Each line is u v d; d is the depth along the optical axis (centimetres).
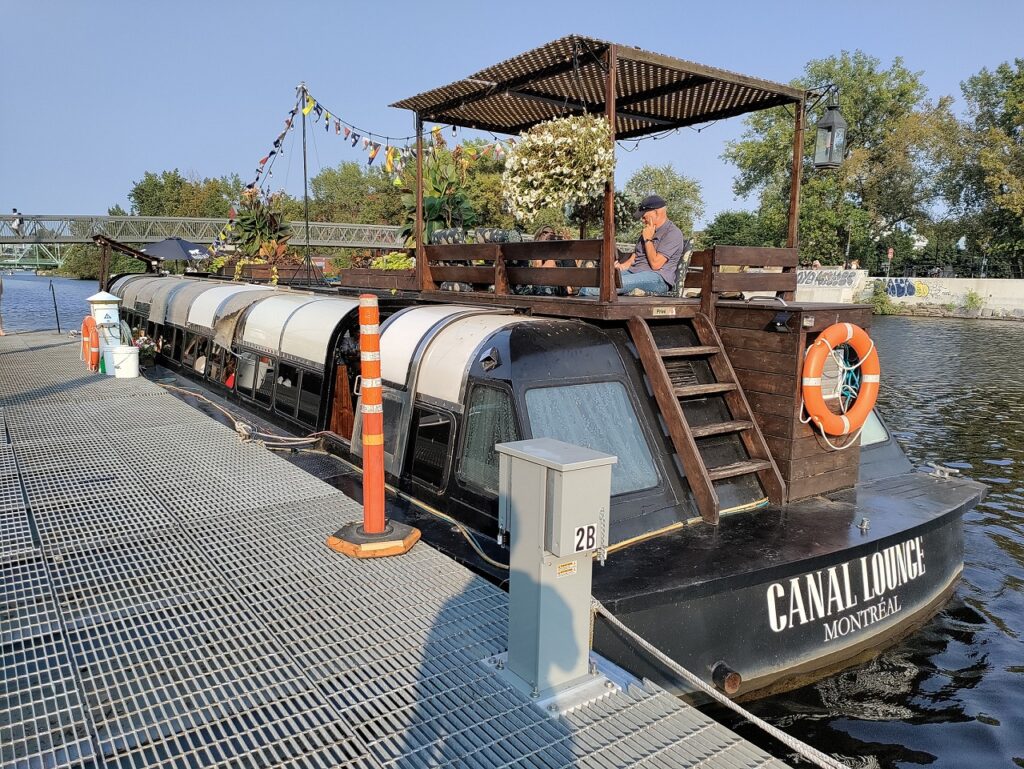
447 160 1073
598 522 275
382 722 262
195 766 236
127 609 345
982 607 564
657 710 276
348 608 348
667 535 442
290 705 271
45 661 298
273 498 503
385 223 6344
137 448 626
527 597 284
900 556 473
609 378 489
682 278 729
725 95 683
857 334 496
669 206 4903
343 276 979
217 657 304
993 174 4275
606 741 255
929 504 506
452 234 796
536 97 704
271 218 1574
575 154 512
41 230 4519
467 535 447
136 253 1565
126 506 484
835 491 527
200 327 1023
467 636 324
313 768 237
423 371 534
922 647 490
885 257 4878
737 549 422
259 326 859
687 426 470
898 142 4628
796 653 427
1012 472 998
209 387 971
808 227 4375
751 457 506
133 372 996
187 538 432
